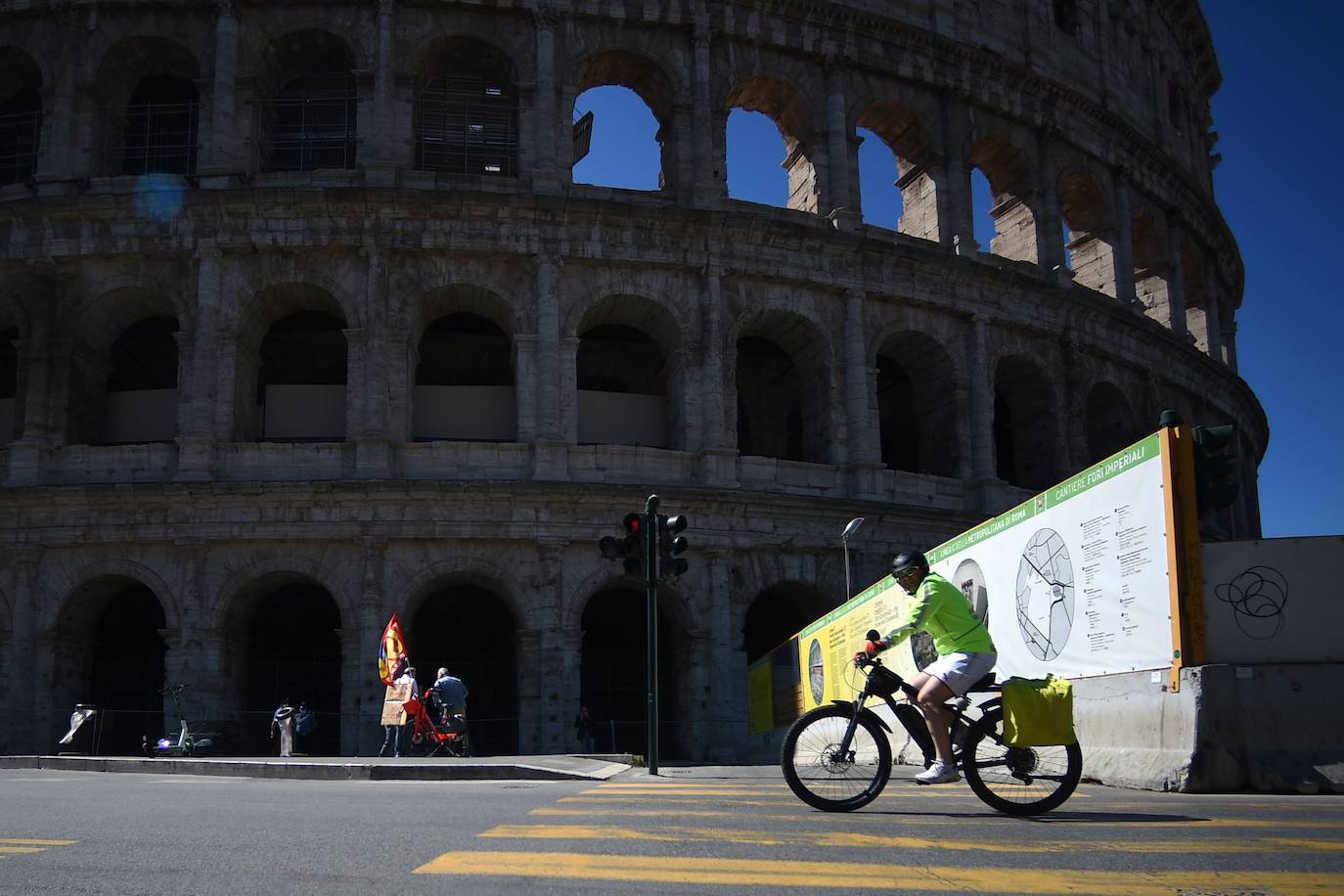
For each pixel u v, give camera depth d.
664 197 52.12
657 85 54.03
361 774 25.14
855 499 50.66
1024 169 61.31
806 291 52.72
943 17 59.38
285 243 48.00
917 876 8.66
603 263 50.09
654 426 52.06
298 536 45.47
